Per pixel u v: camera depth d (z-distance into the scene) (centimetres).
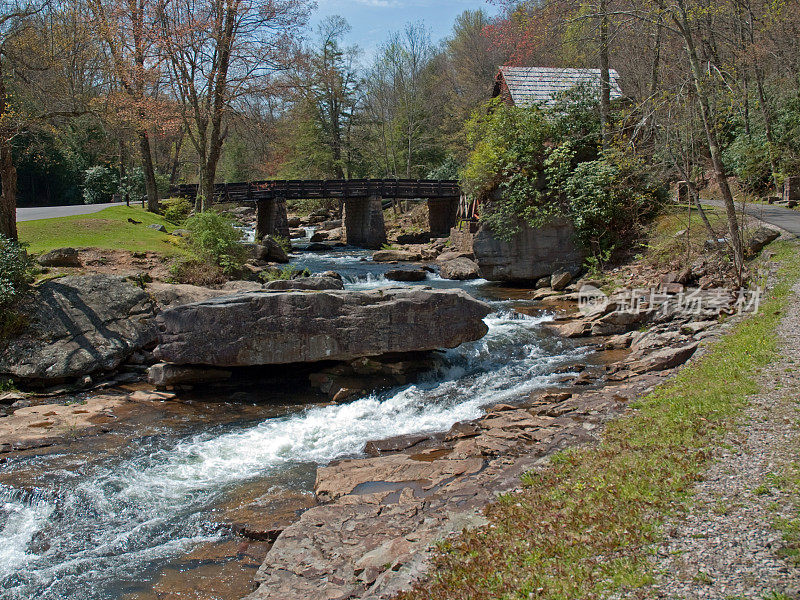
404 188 3734
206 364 1175
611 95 2267
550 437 787
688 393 803
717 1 2073
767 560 419
